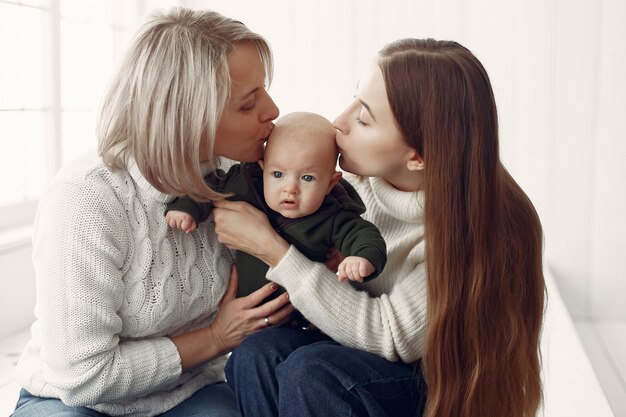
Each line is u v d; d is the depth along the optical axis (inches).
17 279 124.3
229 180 68.2
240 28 62.8
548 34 164.6
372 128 64.5
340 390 62.6
